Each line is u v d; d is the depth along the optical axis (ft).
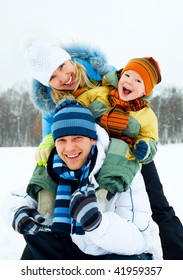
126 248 7.13
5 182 24.21
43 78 9.93
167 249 10.18
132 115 8.75
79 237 7.55
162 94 106.63
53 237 7.89
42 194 7.67
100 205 7.26
